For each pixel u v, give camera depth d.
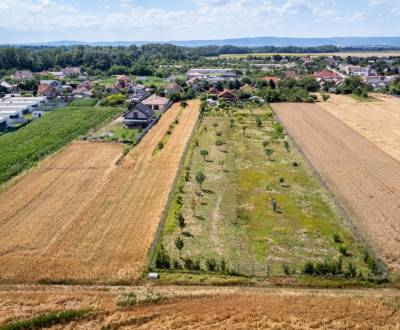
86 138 71.12
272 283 31.39
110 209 43.22
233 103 107.19
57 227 39.38
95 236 37.72
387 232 38.53
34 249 35.56
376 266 32.53
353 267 32.66
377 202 45.09
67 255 34.66
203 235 37.91
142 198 45.97
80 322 27.36
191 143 67.62
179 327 26.83
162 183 50.31
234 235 37.94
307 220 40.81
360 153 63.06
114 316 27.78
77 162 58.50
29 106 100.19
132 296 29.58
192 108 101.88
